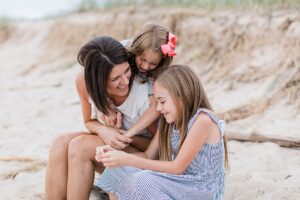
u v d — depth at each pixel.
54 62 7.86
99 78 2.68
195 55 5.68
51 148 2.87
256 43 5.14
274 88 4.36
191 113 2.65
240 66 5.04
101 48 2.66
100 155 2.68
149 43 2.73
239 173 3.23
